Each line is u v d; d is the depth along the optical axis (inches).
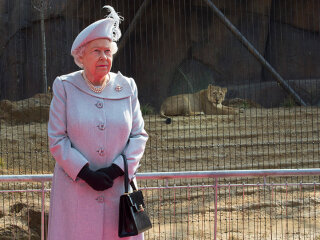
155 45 768.3
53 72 709.9
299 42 779.4
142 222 126.6
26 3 724.0
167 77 768.3
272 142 479.5
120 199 127.4
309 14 775.1
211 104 612.7
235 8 772.0
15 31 719.7
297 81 745.6
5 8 736.3
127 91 138.1
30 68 719.7
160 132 499.5
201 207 332.5
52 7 705.0
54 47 711.7
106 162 132.2
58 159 128.9
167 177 168.6
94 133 130.8
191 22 775.7
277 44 784.9
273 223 293.4
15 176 161.3
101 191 130.6
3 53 728.3
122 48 685.3
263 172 173.3
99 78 133.6
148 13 757.9
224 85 772.6
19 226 233.6
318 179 408.5
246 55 772.6
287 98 717.9
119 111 134.6
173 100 595.8
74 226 129.4
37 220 248.8
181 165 436.8
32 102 546.9
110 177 128.1
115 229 131.6
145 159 432.8
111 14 136.3
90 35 130.0
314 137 501.7
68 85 133.0
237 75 773.3
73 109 131.4
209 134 494.3
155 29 769.6
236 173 171.3
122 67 749.3
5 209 262.2
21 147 435.8
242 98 748.6
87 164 126.8
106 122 132.3
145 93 760.3
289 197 354.3
